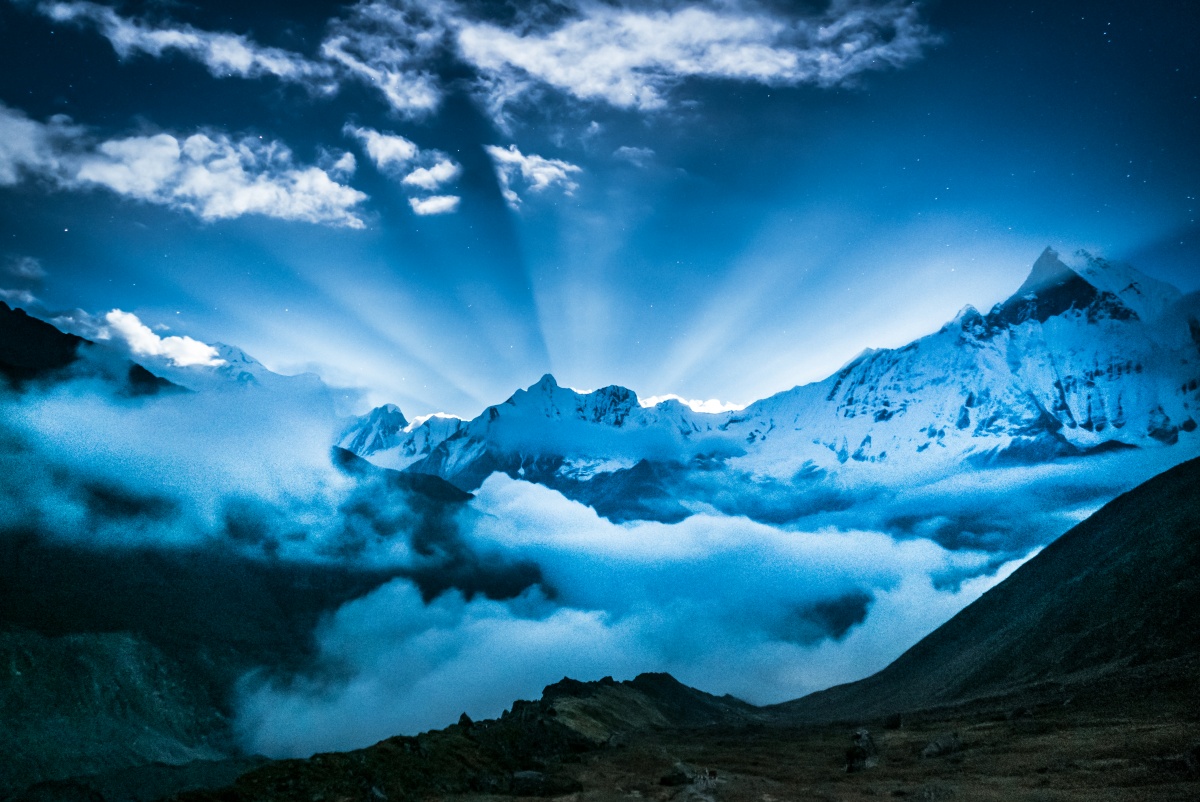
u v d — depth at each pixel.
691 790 42.25
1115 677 68.12
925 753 50.94
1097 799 33.09
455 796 41.97
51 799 90.81
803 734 79.56
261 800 36.62
